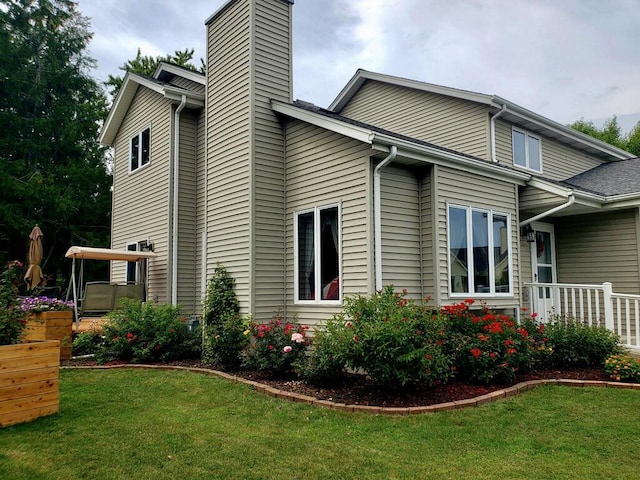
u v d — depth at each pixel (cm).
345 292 712
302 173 809
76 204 2167
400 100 1322
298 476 361
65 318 838
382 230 700
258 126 825
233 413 513
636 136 3303
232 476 360
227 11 907
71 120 2255
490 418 491
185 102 1137
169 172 1135
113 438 430
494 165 828
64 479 350
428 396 562
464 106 1166
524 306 941
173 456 394
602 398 561
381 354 534
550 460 394
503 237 858
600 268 1038
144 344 822
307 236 795
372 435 446
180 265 1128
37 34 2253
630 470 376
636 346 782
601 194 997
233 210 844
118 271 1390
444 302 728
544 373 686
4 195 1966
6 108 2128
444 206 750
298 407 532
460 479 359
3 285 549
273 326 698
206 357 779
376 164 705
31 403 480
